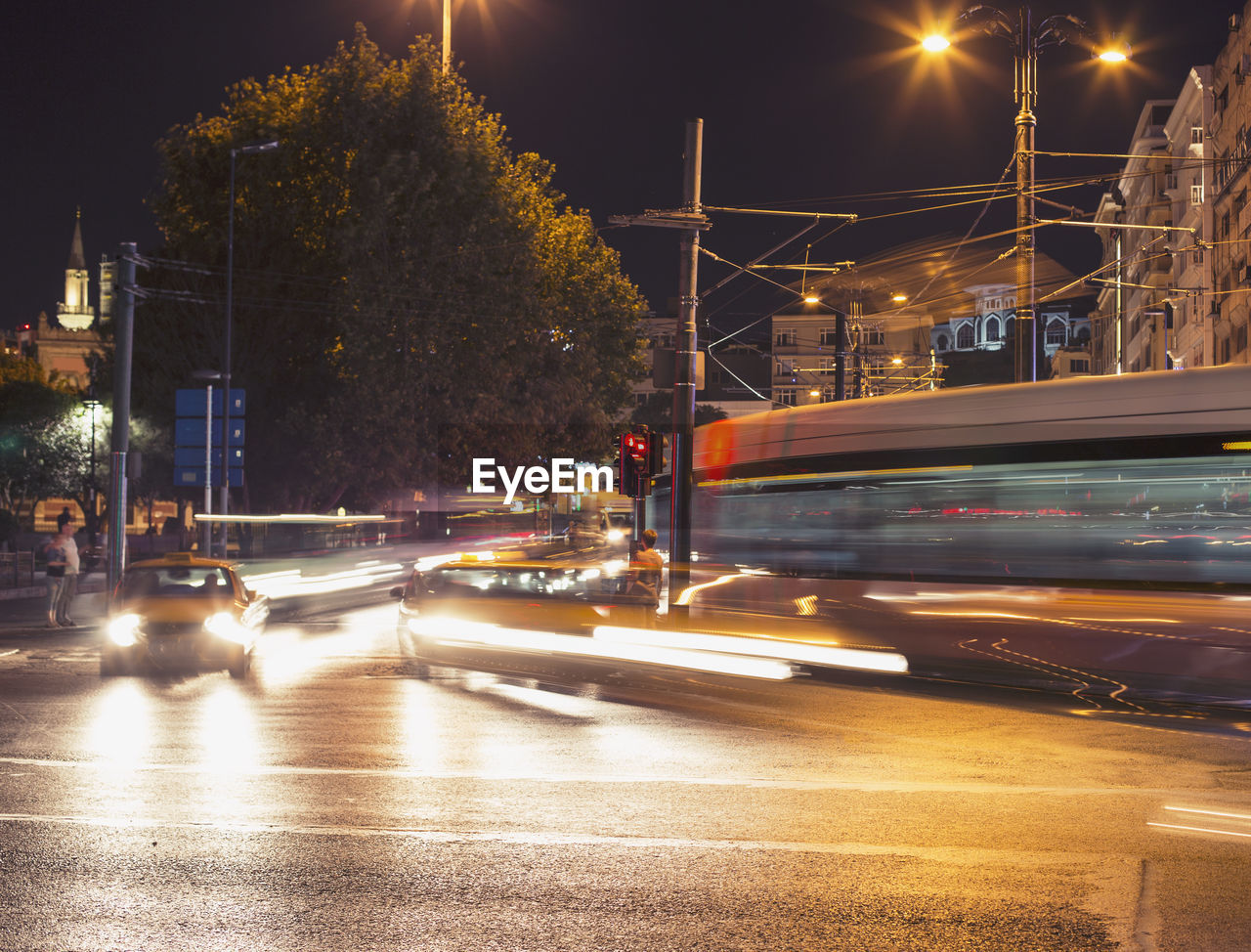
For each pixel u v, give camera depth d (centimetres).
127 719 1134
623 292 6034
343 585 3678
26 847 670
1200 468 1071
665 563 1558
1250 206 5034
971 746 998
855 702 1223
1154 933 525
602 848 671
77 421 7394
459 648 1591
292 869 627
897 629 1256
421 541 4866
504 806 777
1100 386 1148
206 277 4388
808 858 651
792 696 1266
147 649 1445
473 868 630
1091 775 879
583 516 4294
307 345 4431
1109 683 1108
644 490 1817
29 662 1648
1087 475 1134
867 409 1321
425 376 4175
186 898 575
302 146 4269
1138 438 1107
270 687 1374
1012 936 521
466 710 1200
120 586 1566
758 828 720
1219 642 1052
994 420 1202
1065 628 1138
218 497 4678
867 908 562
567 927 535
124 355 2480
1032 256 2147
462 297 4253
